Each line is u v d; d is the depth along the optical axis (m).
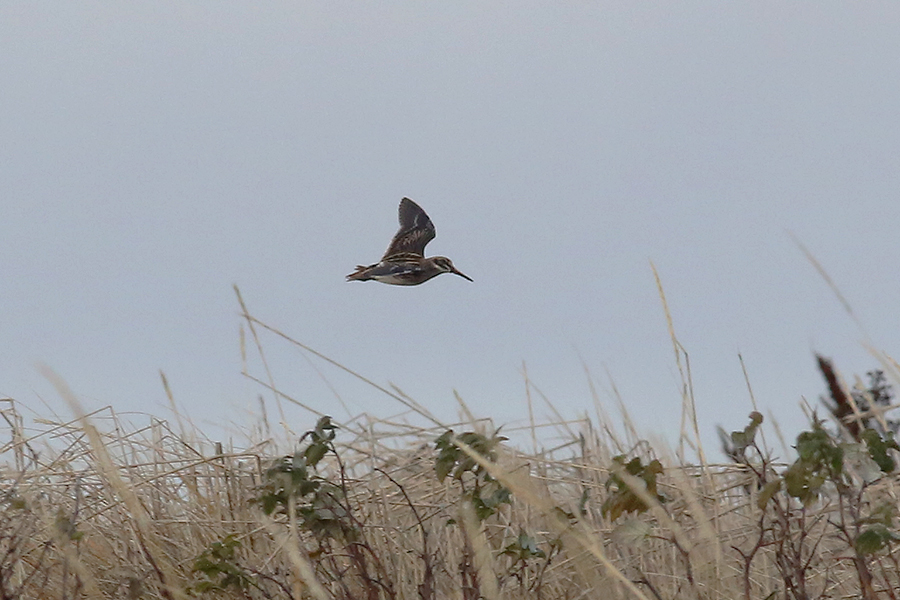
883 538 8.15
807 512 10.55
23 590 9.63
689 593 9.43
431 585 9.89
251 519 11.26
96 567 10.51
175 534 11.19
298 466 9.45
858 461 8.56
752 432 9.02
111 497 11.04
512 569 10.40
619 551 10.46
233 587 9.68
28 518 10.44
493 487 9.30
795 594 8.82
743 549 10.27
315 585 8.75
